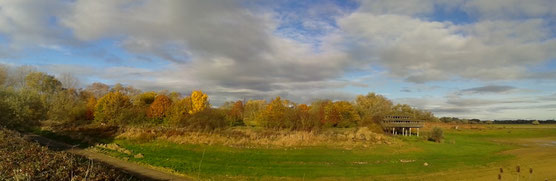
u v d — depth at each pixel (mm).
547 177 20891
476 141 54062
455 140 53750
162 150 28797
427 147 38906
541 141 58625
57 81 66250
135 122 46781
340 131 47250
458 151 36938
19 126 36625
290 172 21828
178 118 45906
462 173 22438
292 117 47281
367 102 86875
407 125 58875
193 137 35094
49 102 54500
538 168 24250
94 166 12680
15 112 34562
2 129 22031
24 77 60094
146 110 50625
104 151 27125
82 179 9664
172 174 19859
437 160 28719
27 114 36312
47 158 11484
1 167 9727
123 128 41000
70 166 10805
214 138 35250
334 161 26859
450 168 24438
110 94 49094
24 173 9125
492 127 101250
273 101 53031
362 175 21453
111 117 46312
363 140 40312
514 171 23141
